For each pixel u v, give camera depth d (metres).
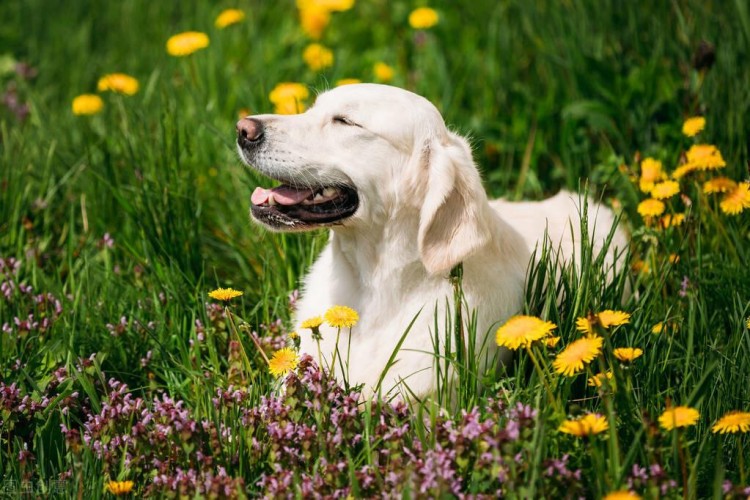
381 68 5.91
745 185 3.96
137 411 3.18
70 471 3.00
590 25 5.72
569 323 3.38
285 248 4.24
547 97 5.53
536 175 5.30
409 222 3.52
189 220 4.42
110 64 6.55
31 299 3.96
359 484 2.79
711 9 5.47
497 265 3.61
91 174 4.66
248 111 5.32
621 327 3.42
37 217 4.60
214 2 7.30
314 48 6.21
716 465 2.76
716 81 4.89
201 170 4.93
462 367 3.13
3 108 5.83
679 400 3.27
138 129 4.95
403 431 2.88
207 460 2.89
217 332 3.76
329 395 3.04
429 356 3.48
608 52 5.63
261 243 4.39
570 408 2.85
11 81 6.38
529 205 4.39
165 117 4.79
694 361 3.35
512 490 2.65
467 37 6.51
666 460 2.82
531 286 3.53
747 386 3.28
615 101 5.14
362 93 3.58
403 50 6.45
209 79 5.87
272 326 3.81
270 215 3.67
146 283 4.15
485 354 3.51
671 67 5.31
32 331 3.75
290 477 2.80
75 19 7.20
